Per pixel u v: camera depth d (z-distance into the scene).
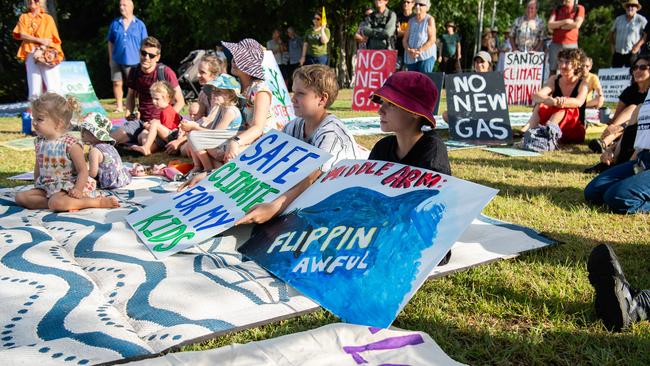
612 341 2.33
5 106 13.38
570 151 6.93
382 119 3.12
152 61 7.37
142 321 2.46
